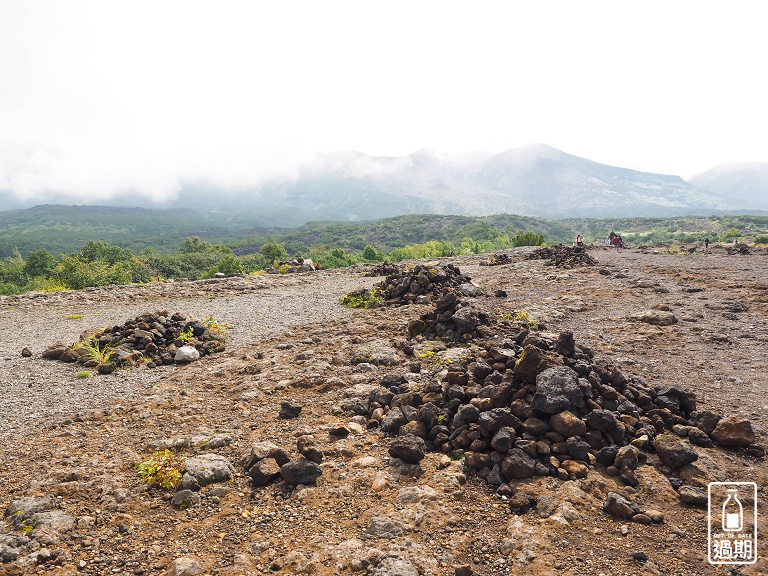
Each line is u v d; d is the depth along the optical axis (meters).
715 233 176.25
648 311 14.10
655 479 5.60
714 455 6.18
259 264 82.19
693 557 4.40
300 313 17.23
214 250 108.12
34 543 4.63
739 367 9.51
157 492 5.73
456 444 6.38
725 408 7.59
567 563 4.33
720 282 19.47
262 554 4.57
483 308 16.30
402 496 5.38
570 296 18.28
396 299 18.34
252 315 16.95
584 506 5.10
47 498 5.43
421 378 9.10
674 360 10.05
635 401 7.22
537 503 5.15
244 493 5.70
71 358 11.71
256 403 8.59
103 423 7.96
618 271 23.95
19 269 81.69
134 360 11.39
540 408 6.24
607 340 11.73
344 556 4.43
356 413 7.93
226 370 10.62
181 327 13.23
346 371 10.02
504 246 96.19
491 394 6.77
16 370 10.99
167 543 4.77
